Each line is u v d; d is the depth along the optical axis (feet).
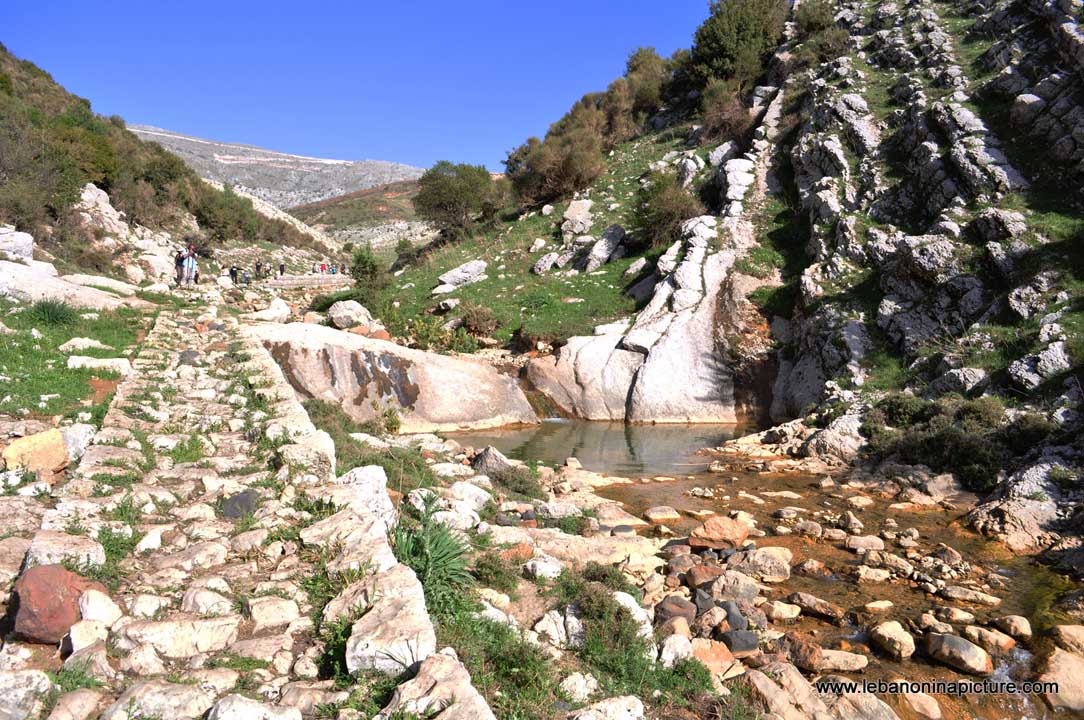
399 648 13.94
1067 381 39.22
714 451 49.14
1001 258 50.11
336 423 40.04
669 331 64.85
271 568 18.31
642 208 89.15
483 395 58.75
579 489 38.11
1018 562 27.50
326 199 389.80
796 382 59.67
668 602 21.25
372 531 19.63
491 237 109.19
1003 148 60.18
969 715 17.66
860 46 98.68
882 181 69.00
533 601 19.84
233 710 11.91
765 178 87.04
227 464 25.30
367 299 84.43
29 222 80.12
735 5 123.65
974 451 37.32
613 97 139.85
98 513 19.81
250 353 45.57
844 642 20.67
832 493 37.76
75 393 32.24
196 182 156.15
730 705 16.25
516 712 13.92
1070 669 18.88
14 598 14.60
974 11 89.25
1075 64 59.77
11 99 106.11
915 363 50.24
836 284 62.34
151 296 67.00
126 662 13.76
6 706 11.88
